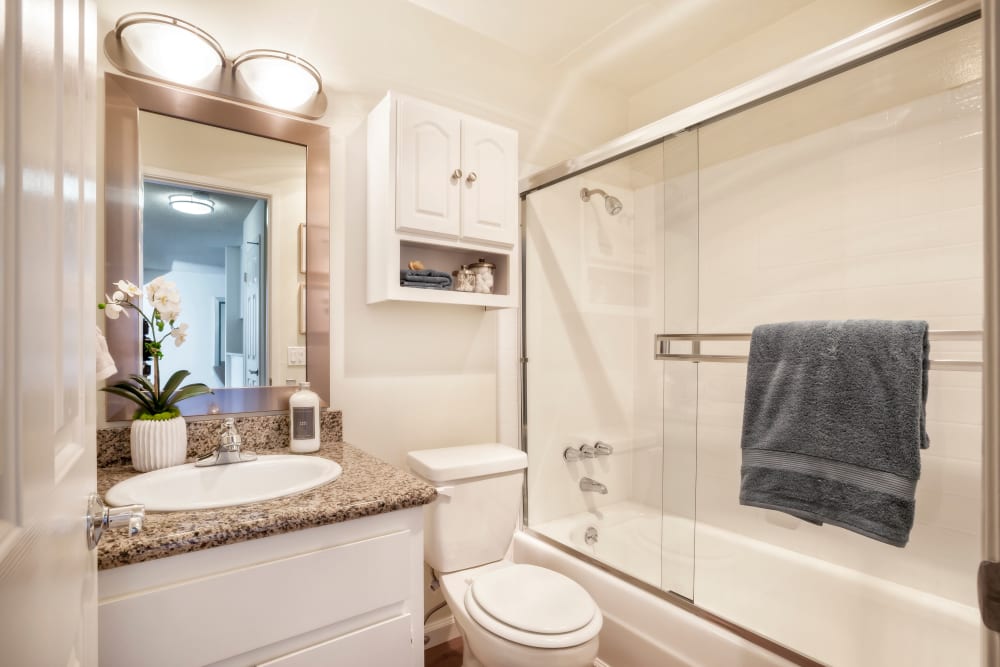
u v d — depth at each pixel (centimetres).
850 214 163
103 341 115
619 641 156
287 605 94
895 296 154
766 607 161
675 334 179
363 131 172
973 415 138
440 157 163
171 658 83
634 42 210
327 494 108
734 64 212
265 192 153
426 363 187
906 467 113
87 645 58
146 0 136
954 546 139
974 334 111
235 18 148
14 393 32
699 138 172
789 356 135
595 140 243
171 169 139
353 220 170
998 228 40
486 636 124
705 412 198
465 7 185
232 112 148
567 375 204
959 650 132
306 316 159
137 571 81
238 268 149
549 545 191
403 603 110
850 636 150
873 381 120
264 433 150
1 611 29
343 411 168
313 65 162
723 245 198
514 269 181
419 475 163
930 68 126
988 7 42
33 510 35
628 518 186
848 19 179
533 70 221
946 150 143
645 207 185
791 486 131
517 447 211
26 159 34
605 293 196
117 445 129
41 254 38
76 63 53
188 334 141
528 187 214
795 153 176
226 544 87
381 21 176
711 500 195
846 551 157
